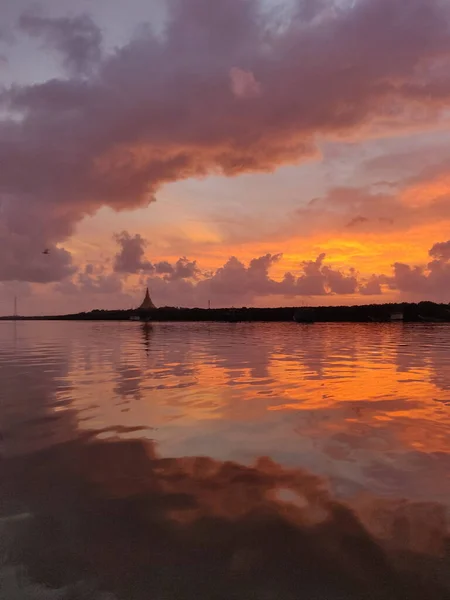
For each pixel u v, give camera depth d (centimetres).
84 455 607
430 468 553
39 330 5738
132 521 421
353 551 370
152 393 1045
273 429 732
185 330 5672
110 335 4222
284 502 459
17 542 387
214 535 396
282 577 336
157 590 323
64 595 318
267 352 2205
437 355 2038
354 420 790
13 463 576
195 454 611
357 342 3058
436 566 348
